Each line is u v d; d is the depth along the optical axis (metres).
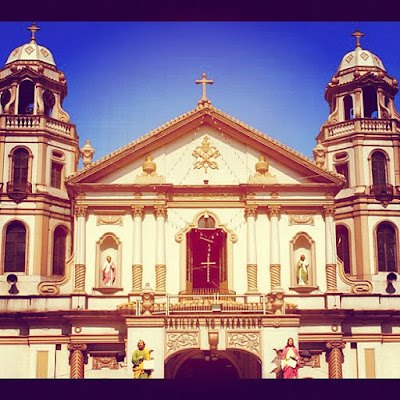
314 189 44.19
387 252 49.28
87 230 43.72
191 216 44.09
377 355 43.72
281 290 38.91
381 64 54.03
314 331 42.75
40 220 48.41
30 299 43.62
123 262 43.38
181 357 42.62
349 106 53.03
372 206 49.75
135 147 44.19
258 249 43.66
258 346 37.94
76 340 42.22
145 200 43.72
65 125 51.44
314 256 43.78
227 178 44.59
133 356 36.66
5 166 49.22
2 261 47.62
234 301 42.34
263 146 44.62
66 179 43.66
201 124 45.06
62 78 52.44
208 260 43.59
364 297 44.41
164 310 39.72
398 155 51.03
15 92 50.75
